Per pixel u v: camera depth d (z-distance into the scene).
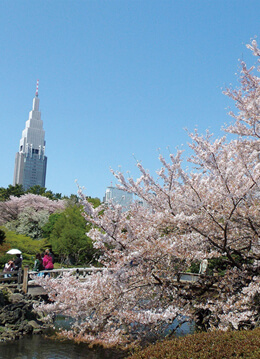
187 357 5.98
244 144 8.40
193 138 8.23
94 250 32.72
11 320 14.35
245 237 9.19
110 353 10.68
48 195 76.94
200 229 8.63
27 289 18.14
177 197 8.41
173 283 9.19
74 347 11.99
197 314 9.36
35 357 11.10
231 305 7.80
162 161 8.22
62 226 35.06
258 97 8.32
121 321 8.43
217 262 10.44
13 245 35.75
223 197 8.32
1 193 76.94
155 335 8.65
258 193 8.51
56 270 18.75
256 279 7.97
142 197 8.73
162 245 7.55
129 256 7.39
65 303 8.23
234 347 6.03
